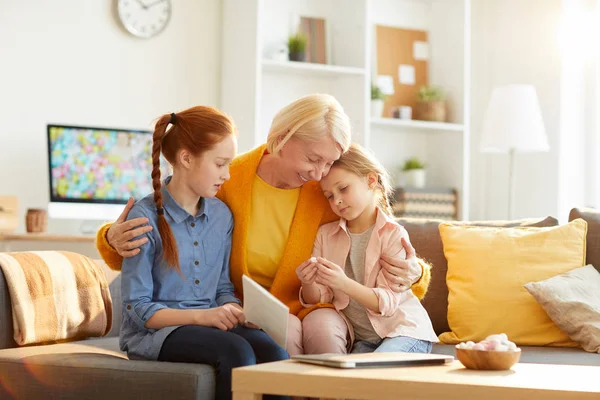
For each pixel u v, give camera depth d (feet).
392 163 16.05
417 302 6.75
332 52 15.14
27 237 12.10
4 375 6.02
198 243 6.34
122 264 6.07
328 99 6.55
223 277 6.64
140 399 5.45
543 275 7.97
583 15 14.52
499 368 5.12
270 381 4.80
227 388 5.42
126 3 14.05
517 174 15.53
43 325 6.90
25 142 13.57
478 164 16.51
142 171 13.57
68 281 7.30
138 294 5.92
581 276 7.91
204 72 14.64
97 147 13.29
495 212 16.11
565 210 14.49
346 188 6.68
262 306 5.64
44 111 13.69
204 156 6.10
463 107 15.28
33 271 6.99
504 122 13.69
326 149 6.43
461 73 15.35
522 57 15.48
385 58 15.81
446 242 8.34
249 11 13.74
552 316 7.66
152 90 14.32
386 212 7.10
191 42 14.56
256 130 13.51
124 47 14.15
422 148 16.28
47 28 13.70
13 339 6.77
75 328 7.27
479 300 7.93
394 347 6.26
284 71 14.58
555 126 14.61
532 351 7.43
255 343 5.82
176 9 14.47
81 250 13.37
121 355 6.66
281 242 6.99
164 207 6.24
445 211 15.10
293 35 14.79
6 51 13.48
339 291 6.75
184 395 5.31
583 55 14.55
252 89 13.58
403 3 16.06
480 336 7.86
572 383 4.66
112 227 6.04
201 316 5.80
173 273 6.14
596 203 14.24
